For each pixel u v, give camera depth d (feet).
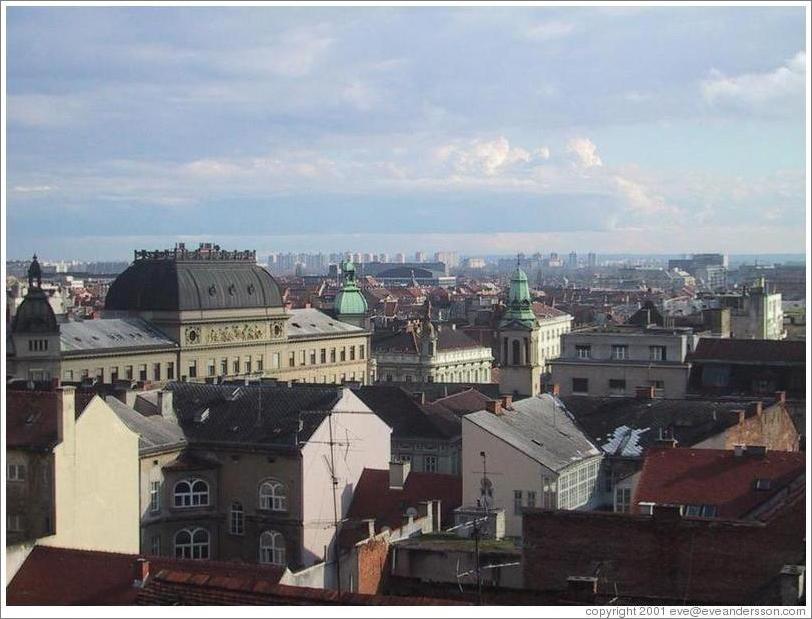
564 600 203.21
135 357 638.12
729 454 279.90
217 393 390.83
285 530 353.72
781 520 204.03
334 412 363.97
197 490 360.28
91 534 299.99
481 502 332.39
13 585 225.15
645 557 211.20
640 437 364.17
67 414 293.43
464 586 224.74
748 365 482.69
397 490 358.02
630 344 500.74
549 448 343.26
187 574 178.29
